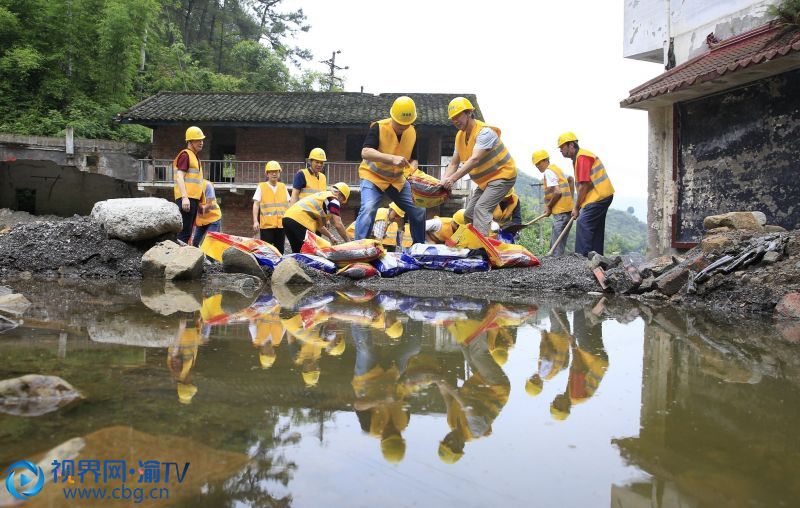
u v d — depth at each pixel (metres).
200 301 3.80
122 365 1.77
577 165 7.18
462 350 2.22
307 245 6.04
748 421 1.37
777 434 1.27
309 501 0.88
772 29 6.89
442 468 1.04
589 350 2.32
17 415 1.24
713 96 7.45
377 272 5.94
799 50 5.73
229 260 5.89
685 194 7.92
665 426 1.32
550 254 7.93
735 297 4.01
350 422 1.28
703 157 7.62
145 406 1.33
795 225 6.44
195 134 7.05
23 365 1.73
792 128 6.45
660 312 3.72
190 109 19.86
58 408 1.29
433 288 5.21
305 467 1.01
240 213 19.86
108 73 26.91
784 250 4.43
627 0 9.70
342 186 7.02
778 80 6.58
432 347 2.26
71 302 3.50
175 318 2.92
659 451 1.16
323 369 1.80
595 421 1.35
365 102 20.80
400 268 5.96
